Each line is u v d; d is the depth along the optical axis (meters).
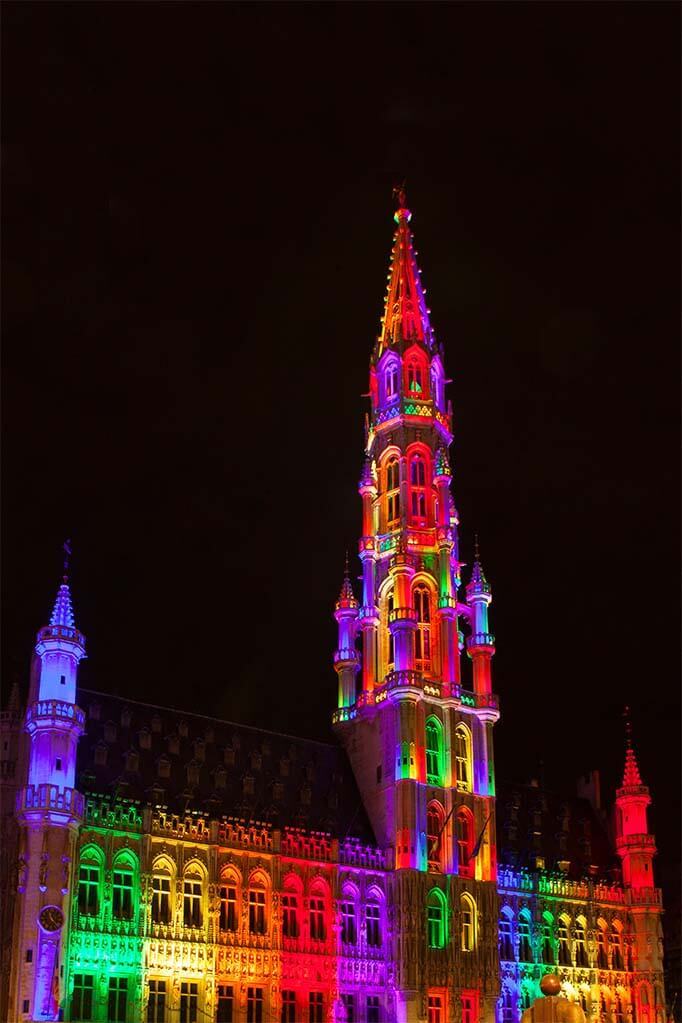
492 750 94.44
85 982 69.12
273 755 90.31
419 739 89.56
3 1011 66.50
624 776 107.38
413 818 86.50
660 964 99.94
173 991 72.31
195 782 83.31
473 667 97.25
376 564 99.56
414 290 110.56
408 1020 80.38
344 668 97.44
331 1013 79.06
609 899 100.81
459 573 101.69
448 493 100.62
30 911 67.38
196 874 76.75
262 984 76.88
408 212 116.62
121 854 73.38
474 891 88.19
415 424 102.88
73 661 75.88
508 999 90.12
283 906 80.00
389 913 84.44
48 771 71.38
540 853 101.56
